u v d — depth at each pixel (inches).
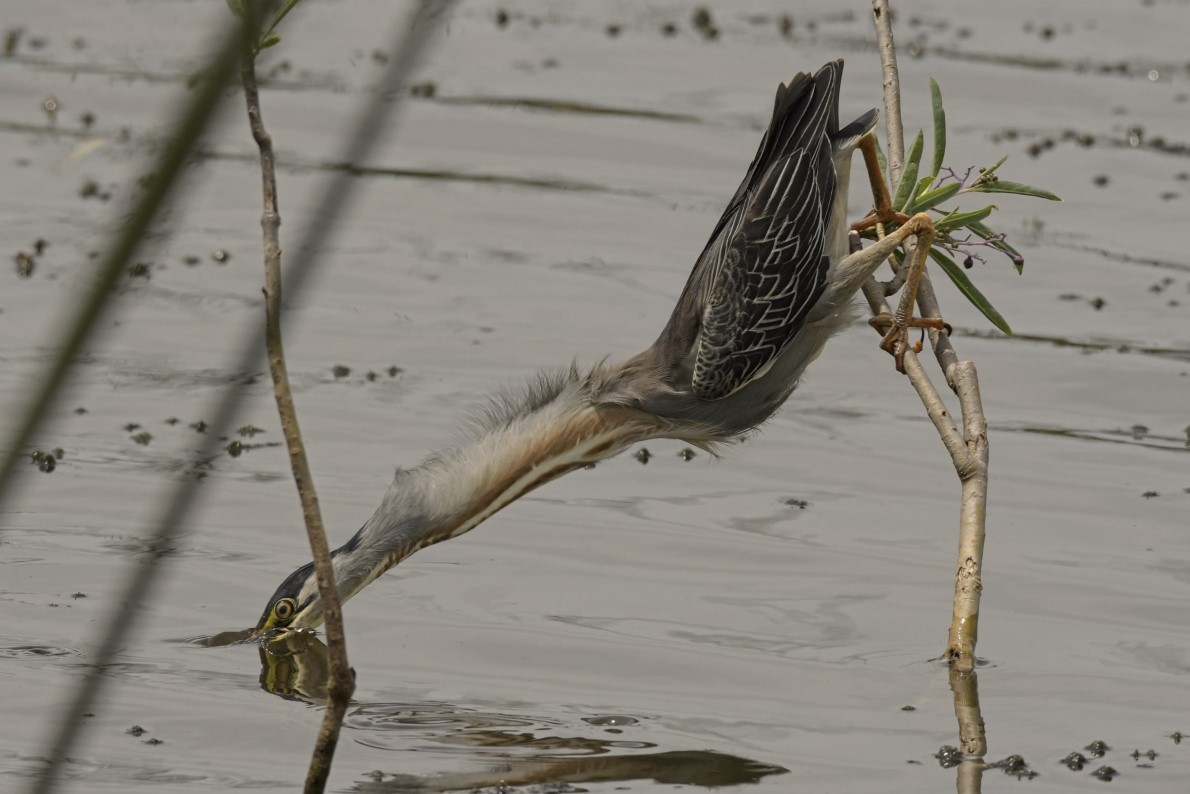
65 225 714.2
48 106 847.1
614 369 402.0
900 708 363.3
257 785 315.6
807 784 323.0
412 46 75.5
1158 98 932.6
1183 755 337.1
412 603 424.2
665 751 337.7
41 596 411.2
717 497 501.0
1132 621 414.0
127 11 1052.5
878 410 577.6
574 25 1061.8
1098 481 512.4
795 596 430.0
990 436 551.8
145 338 611.8
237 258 697.6
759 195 395.2
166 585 422.0
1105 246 736.3
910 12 1106.7
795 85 405.4
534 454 390.9
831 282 399.5
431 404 557.9
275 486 491.8
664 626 409.7
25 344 584.1
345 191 83.4
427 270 694.5
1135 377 603.2
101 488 480.7
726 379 394.0
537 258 713.6
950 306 681.0
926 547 463.2
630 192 797.9
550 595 429.7
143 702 356.2
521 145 852.0
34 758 323.6
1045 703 365.7
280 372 236.8
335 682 257.3
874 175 407.5
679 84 947.3
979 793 318.7
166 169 66.0
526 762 331.9
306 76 944.3
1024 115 890.7
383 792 315.6
